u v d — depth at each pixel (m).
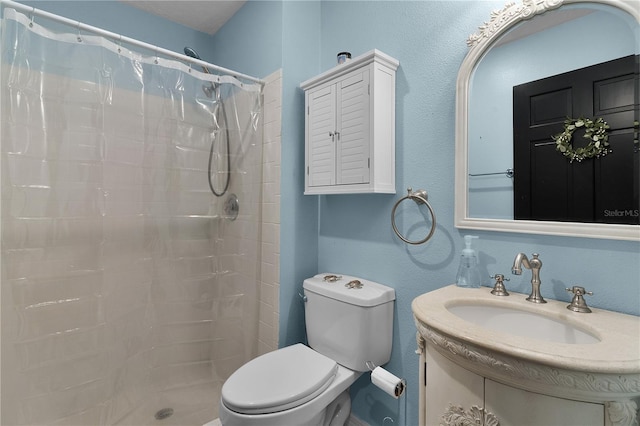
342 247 1.67
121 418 1.46
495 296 0.99
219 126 1.69
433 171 1.27
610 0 0.86
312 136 1.59
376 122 1.30
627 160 0.83
